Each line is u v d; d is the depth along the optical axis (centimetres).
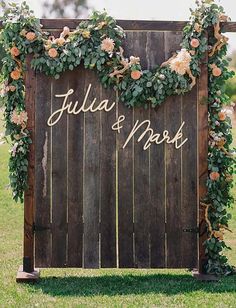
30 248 627
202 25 630
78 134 631
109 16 623
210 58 636
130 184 632
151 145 633
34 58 625
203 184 631
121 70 620
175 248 635
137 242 634
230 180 637
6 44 629
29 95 626
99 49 618
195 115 636
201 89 632
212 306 515
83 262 632
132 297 548
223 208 634
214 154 632
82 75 630
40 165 630
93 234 633
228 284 597
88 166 631
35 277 613
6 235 913
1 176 1319
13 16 626
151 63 632
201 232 632
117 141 632
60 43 621
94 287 592
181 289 580
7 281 616
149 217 634
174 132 634
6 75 633
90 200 631
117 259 634
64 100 630
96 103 630
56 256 631
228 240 860
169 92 626
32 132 626
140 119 632
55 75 625
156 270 693
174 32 636
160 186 634
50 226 631
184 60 611
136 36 634
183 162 635
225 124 640
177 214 635
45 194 631
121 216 633
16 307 516
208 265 629
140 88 617
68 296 554
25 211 627
